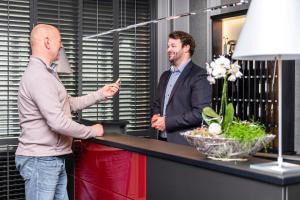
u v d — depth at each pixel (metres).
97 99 2.85
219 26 4.10
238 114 3.77
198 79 2.92
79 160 2.82
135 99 4.75
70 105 2.74
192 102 2.90
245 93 3.72
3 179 4.02
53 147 2.43
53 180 2.45
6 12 3.99
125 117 4.71
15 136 4.06
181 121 2.82
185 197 1.88
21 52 4.07
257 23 1.56
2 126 3.99
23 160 2.44
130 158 2.26
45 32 2.42
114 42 4.60
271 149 3.46
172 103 3.02
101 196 2.56
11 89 4.02
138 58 4.76
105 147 2.50
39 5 4.16
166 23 4.86
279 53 1.50
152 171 2.09
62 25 4.30
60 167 2.48
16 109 4.05
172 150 2.05
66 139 2.50
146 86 4.82
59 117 2.30
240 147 1.71
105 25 4.55
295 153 3.54
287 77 3.51
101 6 4.52
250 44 1.56
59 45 2.50
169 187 1.97
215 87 3.89
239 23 3.95
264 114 3.58
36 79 2.31
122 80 4.67
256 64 3.62
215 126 1.76
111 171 2.45
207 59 4.44
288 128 3.52
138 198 2.20
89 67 4.47
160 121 2.86
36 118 2.39
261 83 3.58
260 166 1.62
